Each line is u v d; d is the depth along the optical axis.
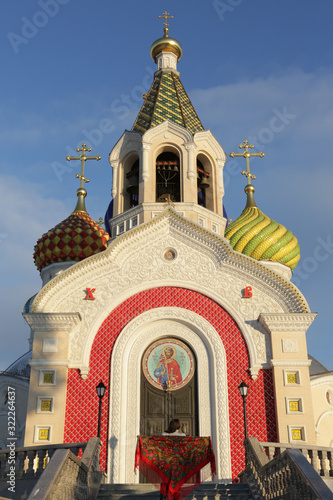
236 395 19.94
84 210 30.89
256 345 20.53
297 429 19.14
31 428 19.12
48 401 19.56
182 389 20.22
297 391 19.61
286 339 20.34
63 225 29.42
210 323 20.95
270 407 19.77
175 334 20.94
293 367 19.97
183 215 24.77
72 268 21.48
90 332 20.72
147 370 20.44
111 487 15.45
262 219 30.47
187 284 21.48
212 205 26.45
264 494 13.73
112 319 21.06
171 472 12.76
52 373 19.92
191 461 12.95
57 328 20.45
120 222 25.78
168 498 12.53
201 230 22.23
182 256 22.06
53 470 11.16
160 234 22.38
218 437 19.23
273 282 21.42
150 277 21.64
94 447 15.09
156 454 13.00
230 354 20.50
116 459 18.88
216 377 20.06
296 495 11.44
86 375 20.03
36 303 21.06
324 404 25.34
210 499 14.56
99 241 29.19
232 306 21.17
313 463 15.42
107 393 19.88
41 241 29.47
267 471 13.59
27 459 16.03
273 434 19.36
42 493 10.41
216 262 21.92
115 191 26.67
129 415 19.59
